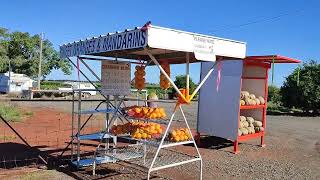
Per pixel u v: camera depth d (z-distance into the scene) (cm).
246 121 1133
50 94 3791
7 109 1817
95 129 1379
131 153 780
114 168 787
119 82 786
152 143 645
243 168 856
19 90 4822
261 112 1205
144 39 529
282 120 2175
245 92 1132
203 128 1131
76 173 742
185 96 640
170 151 863
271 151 1086
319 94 2686
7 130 1278
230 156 991
